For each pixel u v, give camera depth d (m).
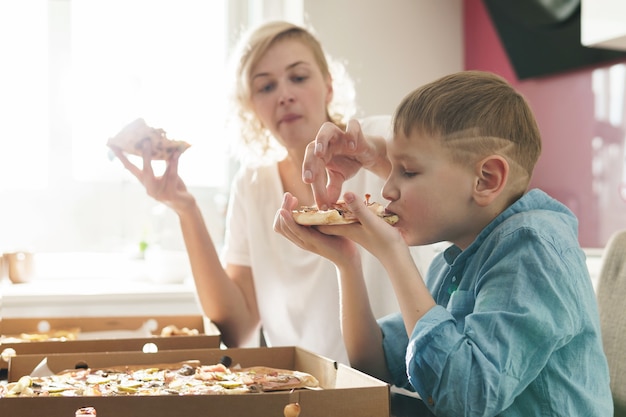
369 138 1.27
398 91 2.89
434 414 0.98
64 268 2.96
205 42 3.07
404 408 1.09
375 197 1.65
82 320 1.78
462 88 0.99
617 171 2.27
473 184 0.97
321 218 1.02
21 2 2.93
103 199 3.02
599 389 0.94
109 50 3.00
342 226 1.01
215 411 0.89
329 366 1.12
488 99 0.98
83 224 3.00
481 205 0.98
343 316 1.18
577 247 0.95
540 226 0.94
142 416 0.89
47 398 0.88
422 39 2.92
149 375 1.20
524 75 2.62
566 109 2.48
